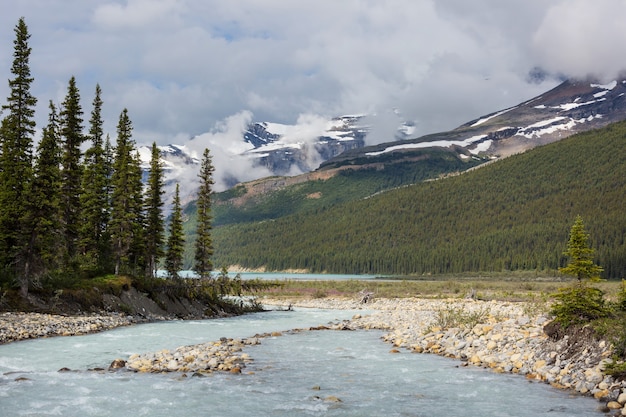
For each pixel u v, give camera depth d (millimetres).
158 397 20203
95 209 62469
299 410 18844
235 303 69188
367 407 19328
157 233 67188
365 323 49375
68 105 56844
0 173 51969
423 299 82125
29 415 17594
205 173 71688
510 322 33375
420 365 27531
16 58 52438
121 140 68625
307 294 96562
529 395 20844
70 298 45781
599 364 21906
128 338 36656
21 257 44062
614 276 155000
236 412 18469
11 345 31641
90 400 19547
